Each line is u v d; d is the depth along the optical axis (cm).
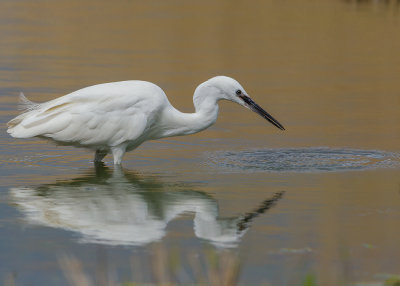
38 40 2881
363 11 3847
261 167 1373
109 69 2362
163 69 2398
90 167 1375
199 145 1554
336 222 1045
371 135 1642
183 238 975
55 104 1316
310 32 3206
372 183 1258
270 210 1105
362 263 885
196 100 1400
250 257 905
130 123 1320
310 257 907
